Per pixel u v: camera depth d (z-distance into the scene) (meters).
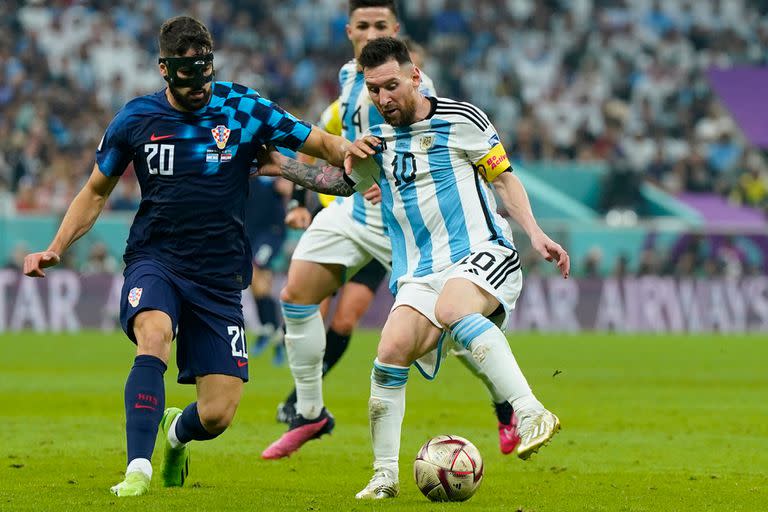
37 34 103.44
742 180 101.81
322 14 112.50
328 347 30.67
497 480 23.38
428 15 114.06
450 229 21.55
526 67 114.00
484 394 42.56
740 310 84.25
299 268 27.25
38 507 18.59
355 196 27.69
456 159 21.62
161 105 20.55
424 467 20.16
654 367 55.09
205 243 20.62
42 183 88.31
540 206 93.81
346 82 28.36
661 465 25.81
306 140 21.14
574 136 108.31
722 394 43.44
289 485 22.44
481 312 20.72
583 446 29.08
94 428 31.56
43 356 57.66
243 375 20.98
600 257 83.75
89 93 100.00
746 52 122.00
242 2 111.69
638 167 106.38
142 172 20.62
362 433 31.39
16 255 77.31
